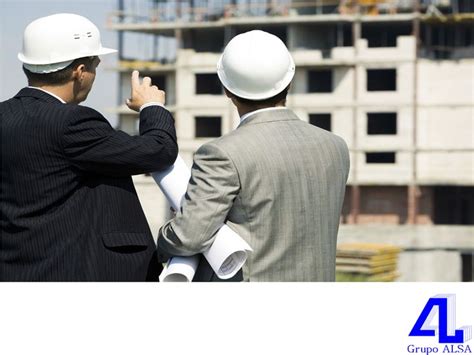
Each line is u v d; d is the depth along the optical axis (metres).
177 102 80.50
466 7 81.06
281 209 4.53
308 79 79.19
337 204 4.74
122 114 81.44
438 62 77.31
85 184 4.64
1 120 4.64
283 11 79.31
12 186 4.59
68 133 4.52
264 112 4.70
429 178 77.31
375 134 82.50
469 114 77.12
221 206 4.42
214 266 4.46
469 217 81.19
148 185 75.88
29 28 4.79
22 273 4.57
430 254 70.12
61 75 4.73
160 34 83.38
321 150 4.69
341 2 78.44
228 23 79.25
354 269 41.59
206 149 4.51
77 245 4.57
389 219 77.62
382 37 84.12
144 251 4.73
